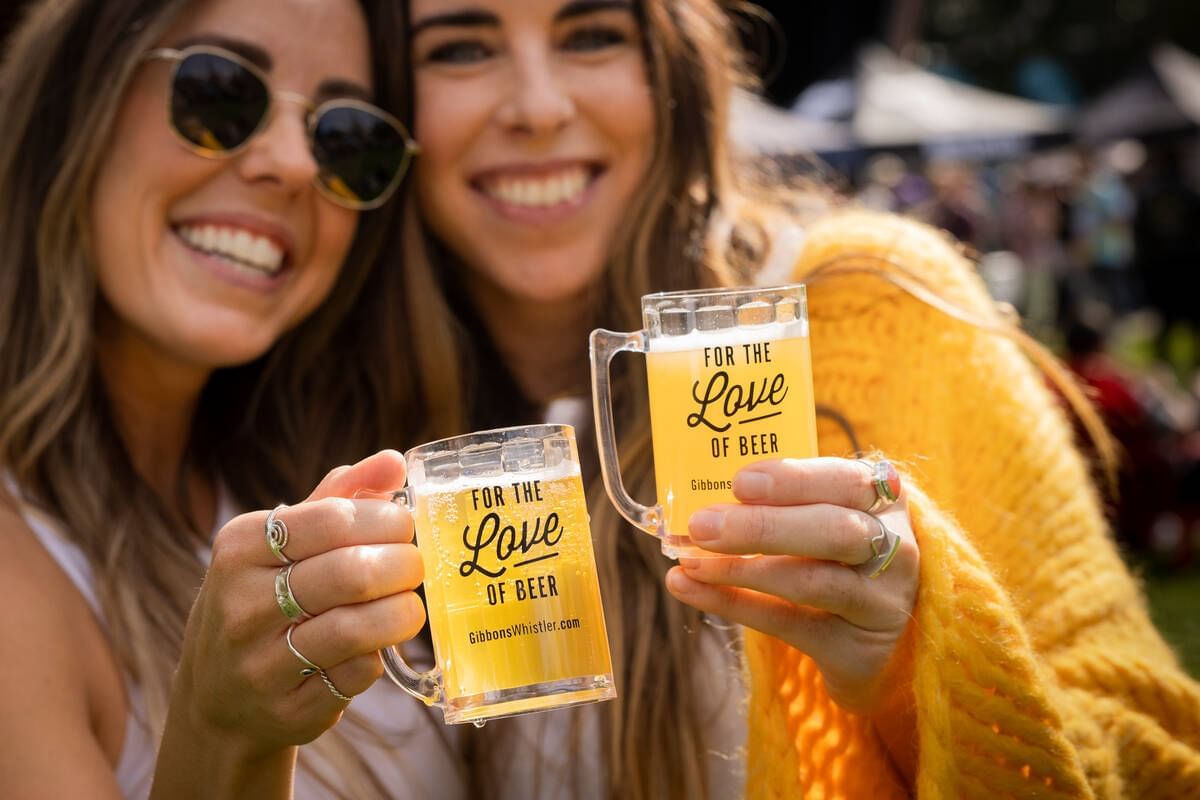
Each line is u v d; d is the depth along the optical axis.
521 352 2.66
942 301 2.06
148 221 2.28
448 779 2.20
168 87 2.24
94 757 1.95
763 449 1.50
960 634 1.51
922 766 1.53
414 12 2.41
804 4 10.03
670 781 2.16
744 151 2.81
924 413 2.05
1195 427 8.20
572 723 2.19
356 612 1.42
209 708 1.52
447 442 1.48
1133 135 13.23
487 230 2.48
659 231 2.49
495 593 1.46
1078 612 1.90
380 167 2.42
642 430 2.37
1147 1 27.33
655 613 2.23
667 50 2.46
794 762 1.67
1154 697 1.85
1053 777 1.52
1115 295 14.20
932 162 9.94
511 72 2.39
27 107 2.31
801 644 1.57
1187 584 6.23
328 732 2.12
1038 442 2.00
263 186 2.30
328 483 1.53
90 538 2.19
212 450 2.55
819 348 2.16
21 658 1.97
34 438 2.21
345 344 2.64
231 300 2.32
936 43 28.02
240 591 1.45
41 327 2.32
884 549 1.46
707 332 1.52
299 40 2.33
